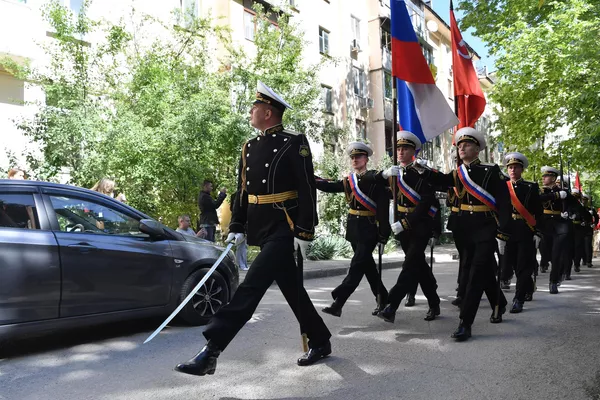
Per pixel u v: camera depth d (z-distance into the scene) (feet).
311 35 77.71
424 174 21.20
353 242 20.99
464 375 13.82
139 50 41.75
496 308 20.18
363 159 21.07
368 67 92.32
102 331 19.06
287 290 13.61
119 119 34.14
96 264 16.87
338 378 13.61
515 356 15.55
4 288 14.99
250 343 17.17
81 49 36.17
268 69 48.49
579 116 51.62
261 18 51.01
